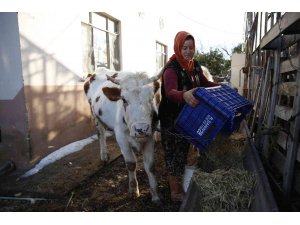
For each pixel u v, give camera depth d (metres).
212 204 2.51
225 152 3.28
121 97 2.92
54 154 5.04
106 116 3.98
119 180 4.02
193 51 3.04
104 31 7.31
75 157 5.04
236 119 3.29
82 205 3.31
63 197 3.54
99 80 4.82
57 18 5.27
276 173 3.50
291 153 2.77
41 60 4.87
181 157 3.15
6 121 4.64
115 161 4.82
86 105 6.38
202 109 2.66
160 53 12.20
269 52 4.68
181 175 3.19
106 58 7.50
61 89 5.44
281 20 2.87
